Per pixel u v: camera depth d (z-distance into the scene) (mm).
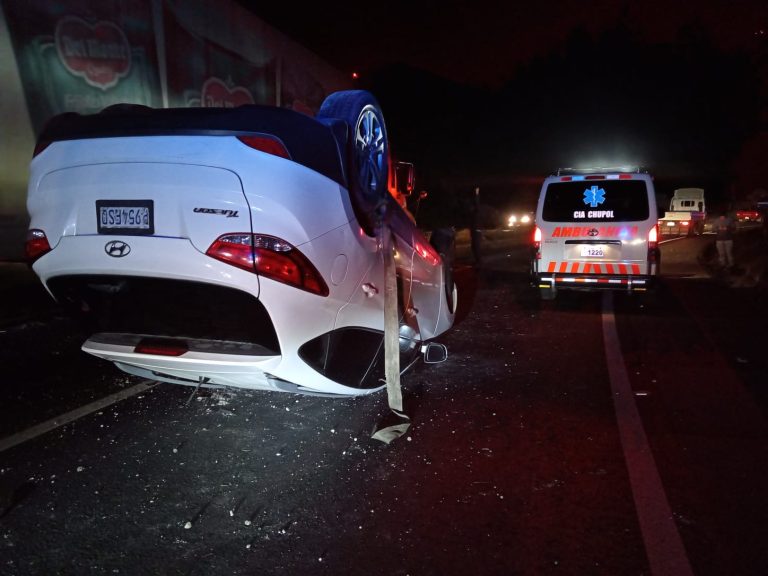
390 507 3391
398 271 4910
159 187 3354
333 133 3838
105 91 10250
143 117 3574
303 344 3658
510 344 6891
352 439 4254
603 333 7434
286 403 4902
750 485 3582
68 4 9492
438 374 5742
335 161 3770
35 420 4562
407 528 3189
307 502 3441
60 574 2814
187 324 3785
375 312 4281
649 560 2902
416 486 3619
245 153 3336
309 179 3520
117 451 4055
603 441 4219
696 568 2840
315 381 3924
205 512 3336
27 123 8977
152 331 3900
